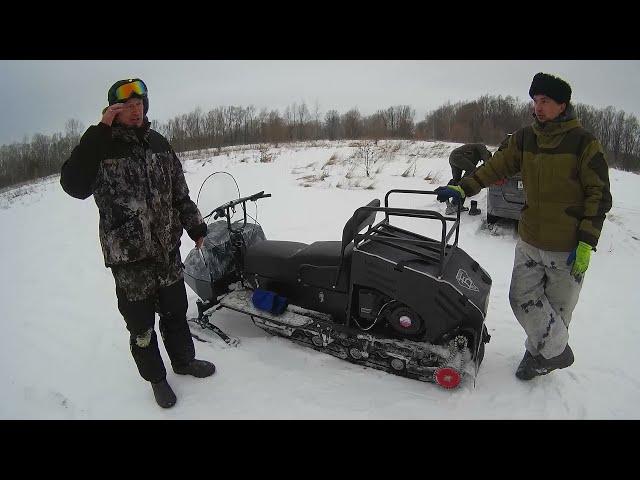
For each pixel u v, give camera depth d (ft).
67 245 23.25
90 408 10.41
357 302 11.72
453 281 10.57
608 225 24.72
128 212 9.21
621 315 14.93
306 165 43.39
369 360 11.62
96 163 8.35
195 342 13.00
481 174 10.93
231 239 13.75
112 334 13.71
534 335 10.57
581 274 9.97
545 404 10.47
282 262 12.71
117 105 8.34
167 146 10.18
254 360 12.14
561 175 9.30
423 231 23.31
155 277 10.04
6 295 16.99
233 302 13.08
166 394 10.38
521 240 10.54
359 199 29.91
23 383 11.32
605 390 11.00
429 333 10.79
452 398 10.63
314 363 11.98
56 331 13.98
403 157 46.21
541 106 9.18
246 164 45.03
